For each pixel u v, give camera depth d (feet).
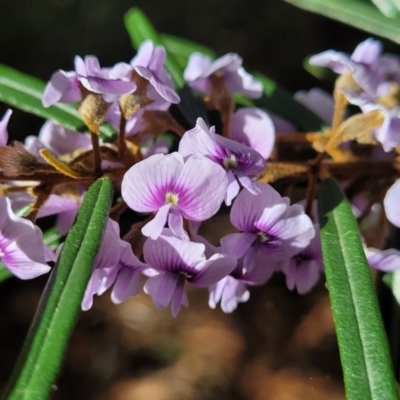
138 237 0.41
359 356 0.39
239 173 0.40
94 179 0.42
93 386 1.13
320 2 0.52
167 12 1.23
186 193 0.39
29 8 1.18
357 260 0.41
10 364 1.11
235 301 0.45
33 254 0.38
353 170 0.47
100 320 1.20
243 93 0.48
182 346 1.16
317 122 0.53
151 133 0.45
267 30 1.24
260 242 0.42
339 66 0.48
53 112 0.49
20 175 0.40
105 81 0.41
